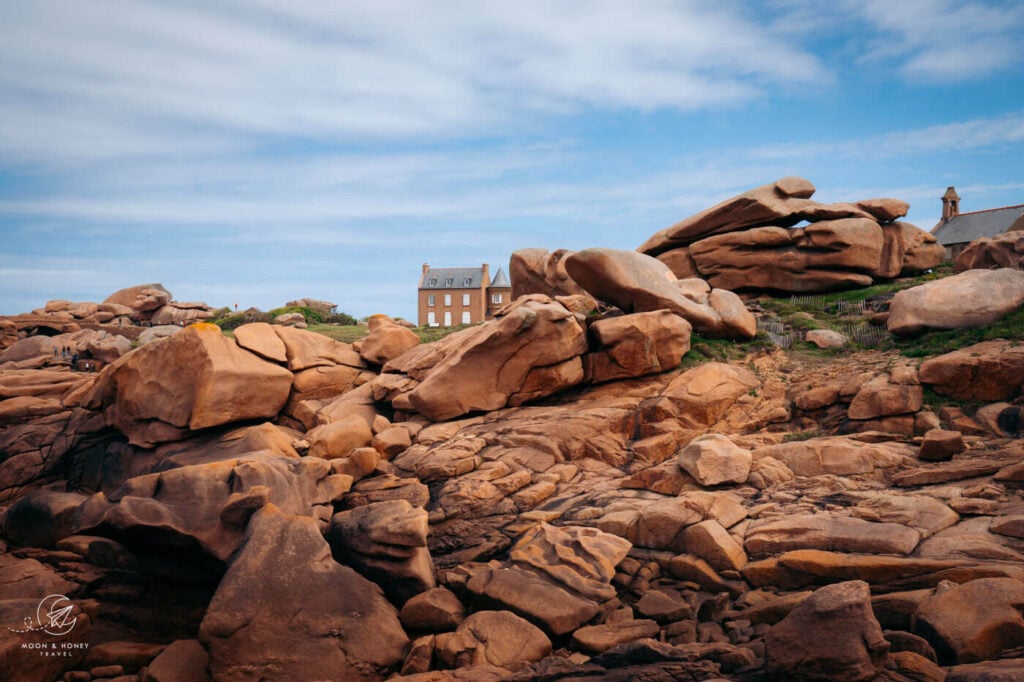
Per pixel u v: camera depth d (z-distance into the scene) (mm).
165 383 20094
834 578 11672
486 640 11461
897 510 12805
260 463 15078
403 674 11383
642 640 10547
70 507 15359
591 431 18656
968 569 10594
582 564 12953
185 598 14219
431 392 20078
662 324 20625
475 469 17609
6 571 13688
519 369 20328
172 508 13969
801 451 16047
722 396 19234
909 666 8539
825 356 22016
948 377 16969
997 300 20266
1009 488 12961
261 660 11328
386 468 17672
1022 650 8969
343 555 14117
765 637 9391
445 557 15141
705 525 13312
